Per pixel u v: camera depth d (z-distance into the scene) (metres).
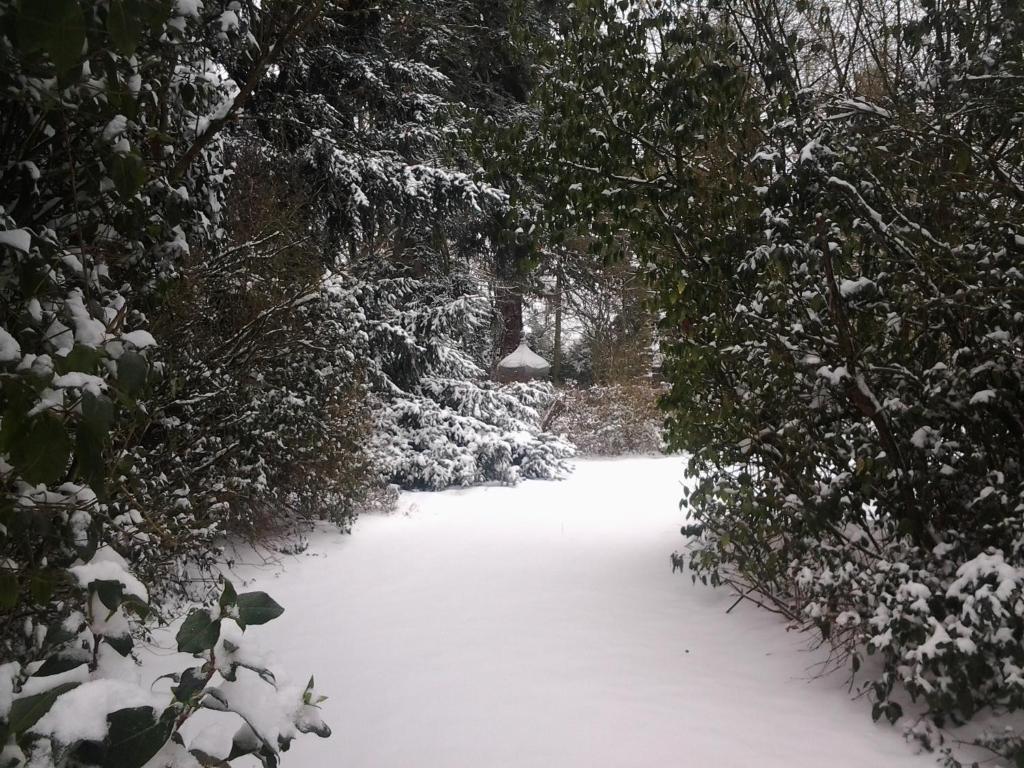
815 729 3.26
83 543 1.72
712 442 4.21
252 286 5.95
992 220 3.48
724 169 4.04
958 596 3.04
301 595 5.57
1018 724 3.10
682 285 3.82
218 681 2.33
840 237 3.75
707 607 4.99
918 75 4.16
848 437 3.97
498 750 3.18
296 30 2.88
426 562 6.52
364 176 9.86
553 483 11.16
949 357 3.68
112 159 1.86
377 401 10.42
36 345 1.59
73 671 1.18
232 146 7.46
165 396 4.64
